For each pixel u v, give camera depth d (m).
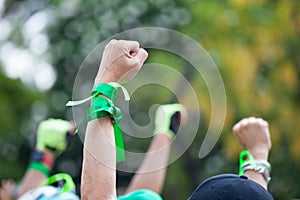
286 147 11.55
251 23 10.02
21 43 15.12
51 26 15.44
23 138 14.61
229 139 9.82
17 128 14.46
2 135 14.32
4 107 14.30
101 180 2.97
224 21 10.23
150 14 14.07
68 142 4.77
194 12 10.95
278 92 10.04
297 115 10.11
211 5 10.54
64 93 15.14
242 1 9.84
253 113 9.96
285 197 12.11
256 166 3.73
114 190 2.98
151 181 4.37
